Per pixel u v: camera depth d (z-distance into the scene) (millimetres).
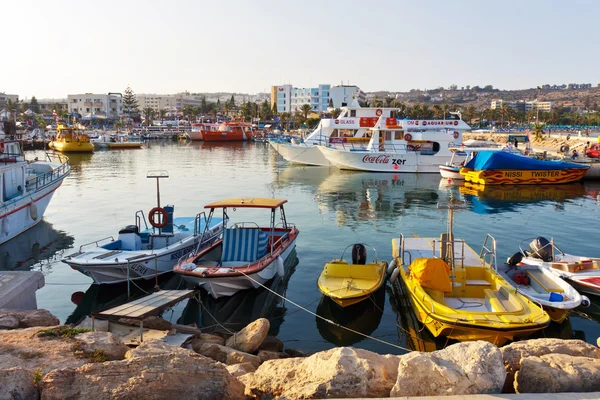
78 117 124375
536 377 6766
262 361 10078
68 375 6539
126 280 16094
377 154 47531
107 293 15758
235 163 58875
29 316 10609
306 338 12531
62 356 7812
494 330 10625
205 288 15016
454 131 48938
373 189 38281
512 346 7992
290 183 41469
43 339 8492
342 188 38750
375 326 13188
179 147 89125
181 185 40188
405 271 14508
